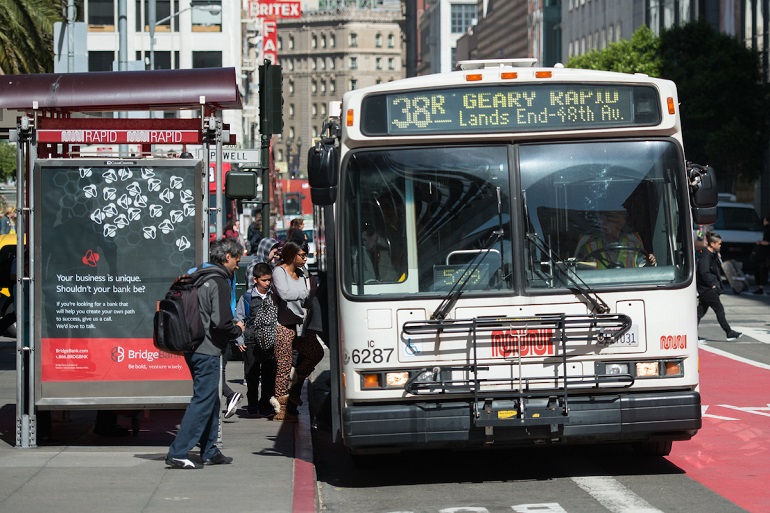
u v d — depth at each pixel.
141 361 11.78
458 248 10.13
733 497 9.85
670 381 10.13
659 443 11.68
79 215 11.73
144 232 11.73
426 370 9.98
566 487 10.38
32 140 11.73
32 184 11.70
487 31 158.62
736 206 40.38
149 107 12.41
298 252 13.95
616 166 10.30
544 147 10.27
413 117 10.23
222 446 12.16
